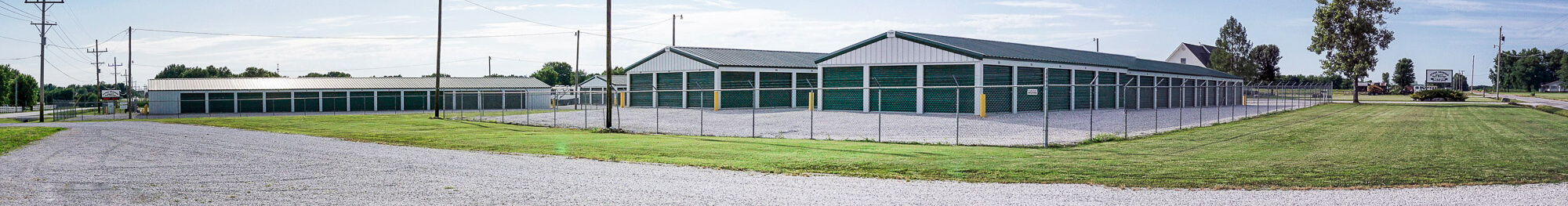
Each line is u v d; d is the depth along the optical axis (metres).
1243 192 9.16
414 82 56.91
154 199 9.11
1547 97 76.56
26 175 11.47
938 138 19.44
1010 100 32.31
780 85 42.75
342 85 53.91
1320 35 60.34
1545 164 11.85
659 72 44.78
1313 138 18.55
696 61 41.38
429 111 51.47
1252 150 15.23
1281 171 11.16
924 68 32.69
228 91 49.94
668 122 28.73
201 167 12.61
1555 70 142.62
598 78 68.06
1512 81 146.38
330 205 8.66
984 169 11.54
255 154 15.10
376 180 10.70
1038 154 14.21
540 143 18.05
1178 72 46.66
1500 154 13.91
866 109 34.53
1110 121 26.50
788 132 22.45
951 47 31.41
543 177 10.98
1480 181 9.98
